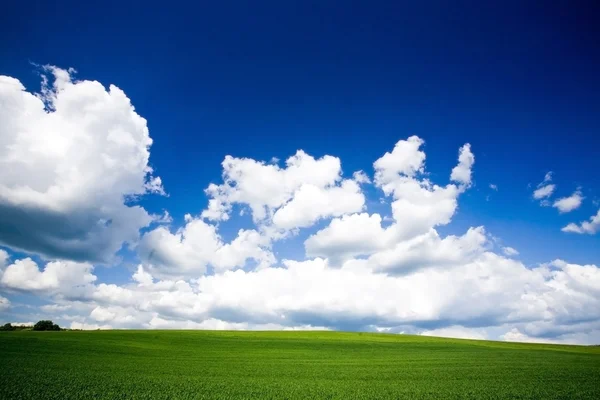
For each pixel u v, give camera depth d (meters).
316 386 26.34
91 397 20.38
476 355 54.19
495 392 24.59
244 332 84.12
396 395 23.25
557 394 23.91
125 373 30.59
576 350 69.81
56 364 34.03
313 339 73.38
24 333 63.09
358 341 72.31
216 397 21.39
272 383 27.34
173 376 29.84
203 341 64.25
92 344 52.09
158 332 75.94
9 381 24.19
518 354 56.19
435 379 31.05
